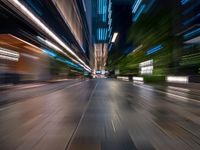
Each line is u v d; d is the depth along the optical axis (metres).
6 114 7.51
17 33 19.52
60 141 4.44
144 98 13.26
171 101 11.64
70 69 62.56
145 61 43.19
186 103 10.78
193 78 18.33
